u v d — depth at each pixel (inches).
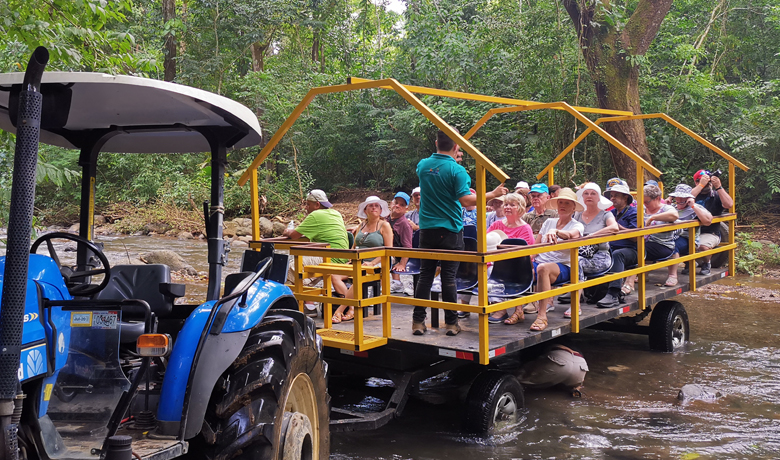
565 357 213.2
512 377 186.1
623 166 530.0
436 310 202.1
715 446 171.2
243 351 116.4
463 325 205.8
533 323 200.1
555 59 594.6
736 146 584.7
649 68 594.9
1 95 116.3
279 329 124.1
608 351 276.1
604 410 200.4
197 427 103.7
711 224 306.8
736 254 501.0
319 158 965.2
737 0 677.9
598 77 529.3
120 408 95.7
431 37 745.0
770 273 477.4
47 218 860.0
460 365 215.3
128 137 146.6
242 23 937.5
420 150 820.0
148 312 103.3
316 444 136.5
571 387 215.3
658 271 327.6
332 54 1111.6
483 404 177.2
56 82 103.5
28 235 77.9
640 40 519.2
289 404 127.6
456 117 690.8
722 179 604.1
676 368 248.1
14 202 76.9
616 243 269.7
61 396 102.1
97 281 142.7
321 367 139.9
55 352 96.0
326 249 183.5
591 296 249.8
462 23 773.9
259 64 1011.9
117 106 122.5
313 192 241.1
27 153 77.0
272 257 143.6
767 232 565.3
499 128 683.4
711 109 610.2
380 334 191.8
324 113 942.4
